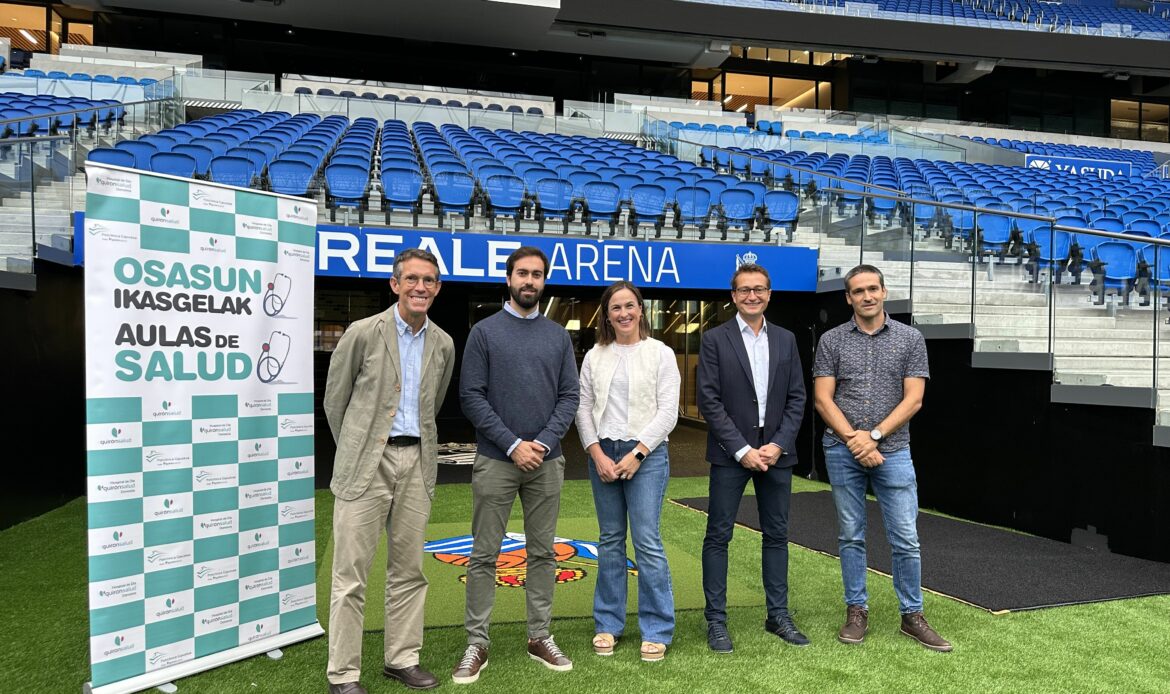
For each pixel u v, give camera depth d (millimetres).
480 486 2816
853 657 2951
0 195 4961
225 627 2875
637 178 8828
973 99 22344
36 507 5152
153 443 2656
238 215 2896
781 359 3166
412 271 2688
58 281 5543
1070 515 4844
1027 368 5180
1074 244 5539
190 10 17219
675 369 3043
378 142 12680
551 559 2938
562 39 18938
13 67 15508
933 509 6000
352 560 2611
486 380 2855
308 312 3146
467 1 16859
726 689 2658
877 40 19297
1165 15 23797
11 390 4812
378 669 2846
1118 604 3588
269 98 14742
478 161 9984
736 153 10516
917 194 10578
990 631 3232
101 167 2514
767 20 18875
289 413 3078
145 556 2641
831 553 4445
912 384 3164
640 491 2990
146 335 2633
